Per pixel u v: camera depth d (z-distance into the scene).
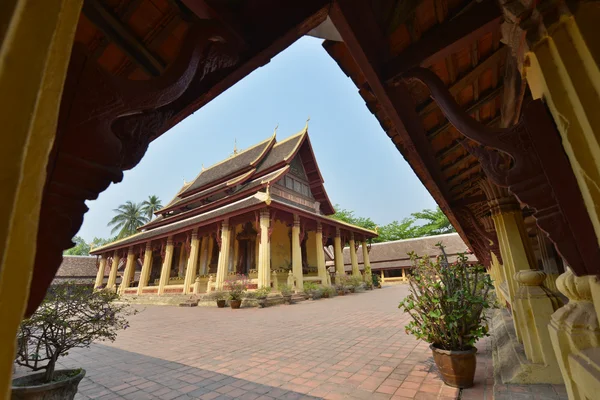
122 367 5.03
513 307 4.23
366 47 1.65
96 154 1.05
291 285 15.19
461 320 3.68
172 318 11.07
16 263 0.39
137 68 1.97
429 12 1.75
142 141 1.42
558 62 1.07
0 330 0.36
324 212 24.62
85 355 5.94
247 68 1.67
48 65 0.45
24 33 0.42
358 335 6.79
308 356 5.23
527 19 1.16
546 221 1.30
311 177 22.92
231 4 1.54
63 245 0.97
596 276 1.10
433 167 3.43
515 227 4.33
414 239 32.81
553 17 1.08
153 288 19.45
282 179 20.05
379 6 1.72
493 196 4.54
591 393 1.12
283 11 1.55
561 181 1.14
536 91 1.30
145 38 1.78
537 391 3.02
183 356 5.61
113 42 1.77
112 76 1.06
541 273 3.55
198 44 1.39
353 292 19.62
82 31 1.75
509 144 1.46
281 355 5.37
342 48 2.22
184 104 1.77
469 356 3.47
